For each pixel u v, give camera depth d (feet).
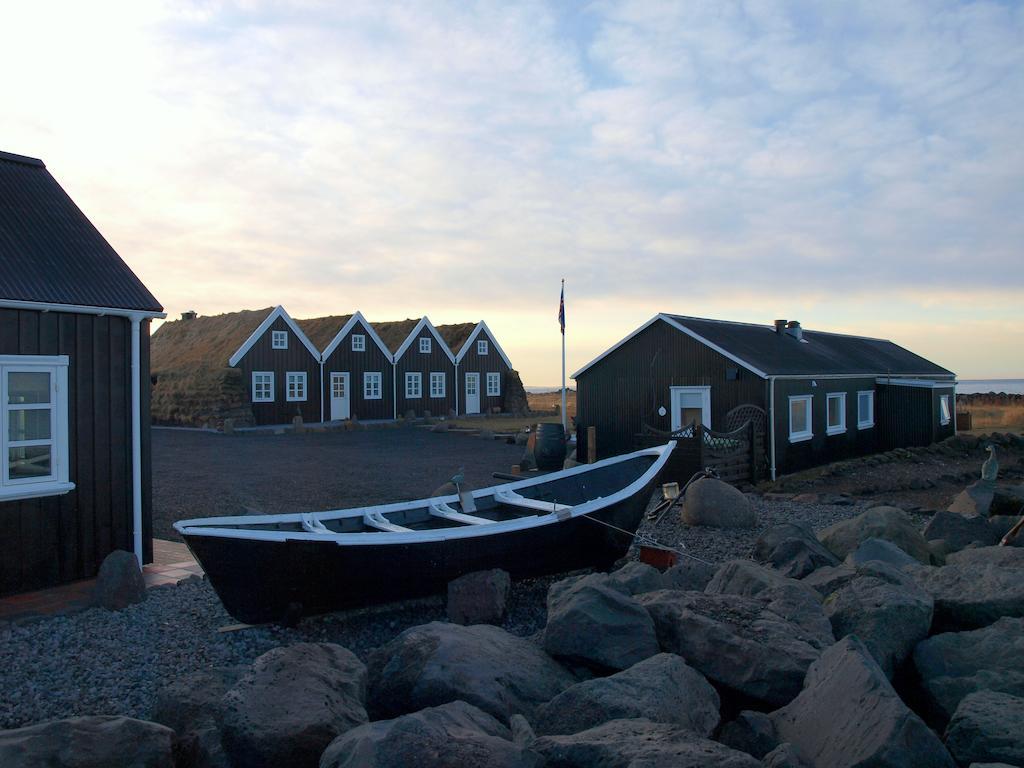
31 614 25.12
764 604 20.08
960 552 26.86
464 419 138.10
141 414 32.14
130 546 31.55
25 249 30.42
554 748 12.46
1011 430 103.86
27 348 28.27
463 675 16.06
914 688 17.51
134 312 31.27
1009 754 12.55
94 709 18.26
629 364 69.77
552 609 20.31
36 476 28.40
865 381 78.79
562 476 36.47
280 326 117.50
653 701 14.44
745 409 60.18
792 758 12.55
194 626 24.52
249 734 13.70
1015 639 17.17
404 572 26.11
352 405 127.44
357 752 12.16
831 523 42.22
